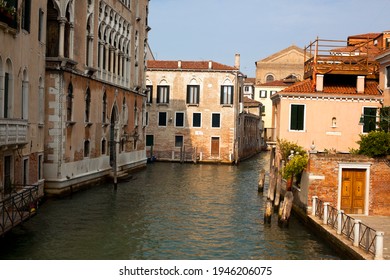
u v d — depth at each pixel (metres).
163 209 22.72
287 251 15.96
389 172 19.03
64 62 23.34
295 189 21.41
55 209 21.33
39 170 22.17
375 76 26.25
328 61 27.00
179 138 49.88
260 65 79.19
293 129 25.39
